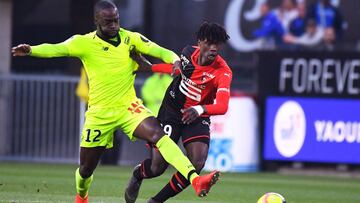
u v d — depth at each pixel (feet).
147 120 84.07
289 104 170.09
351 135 167.02
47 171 151.64
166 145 82.38
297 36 205.26
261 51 172.14
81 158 86.74
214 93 87.04
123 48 85.25
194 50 86.89
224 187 132.87
